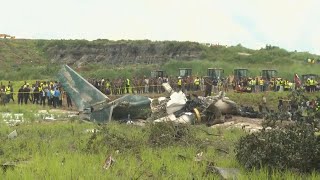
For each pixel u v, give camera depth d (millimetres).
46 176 10109
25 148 15539
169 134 16922
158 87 49281
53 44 118000
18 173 10469
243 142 12930
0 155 14438
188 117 24531
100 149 14992
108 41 116625
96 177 10328
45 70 91000
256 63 94625
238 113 28984
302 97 16188
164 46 106875
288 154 11852
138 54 107562
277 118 16781
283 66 90000
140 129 20609
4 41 119250
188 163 12617
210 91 42531
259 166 12016
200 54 102062
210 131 21078
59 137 18344
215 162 13023
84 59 110000
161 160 12953
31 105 37156
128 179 10688
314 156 11812
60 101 39125
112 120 25625
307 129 12172
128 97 26203
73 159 12594
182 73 60812
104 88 46562
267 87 51531
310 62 91812
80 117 25875
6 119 26250
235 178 10875
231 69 82250
